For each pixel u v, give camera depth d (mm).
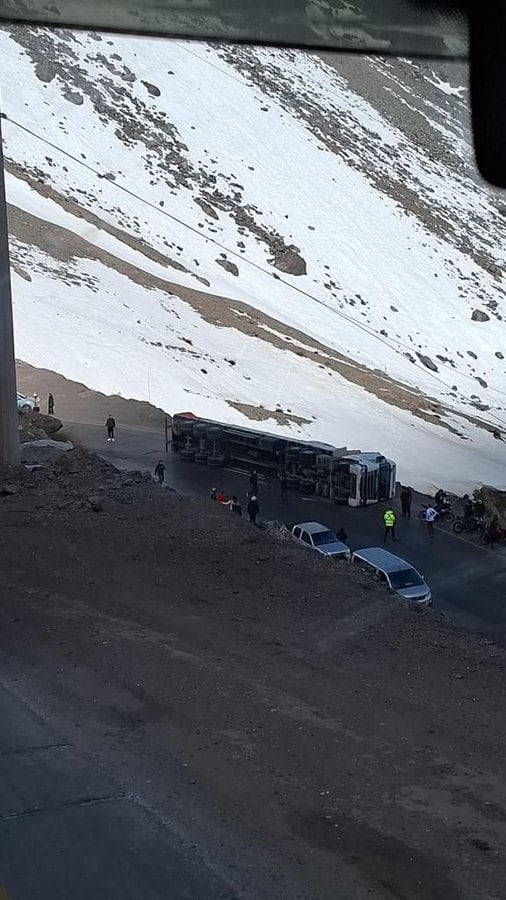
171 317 71938
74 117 131125
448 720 8477
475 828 6883
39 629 10438
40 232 81062
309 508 37188
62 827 6828
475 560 32438
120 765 7684
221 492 34031
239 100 154250
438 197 145500
